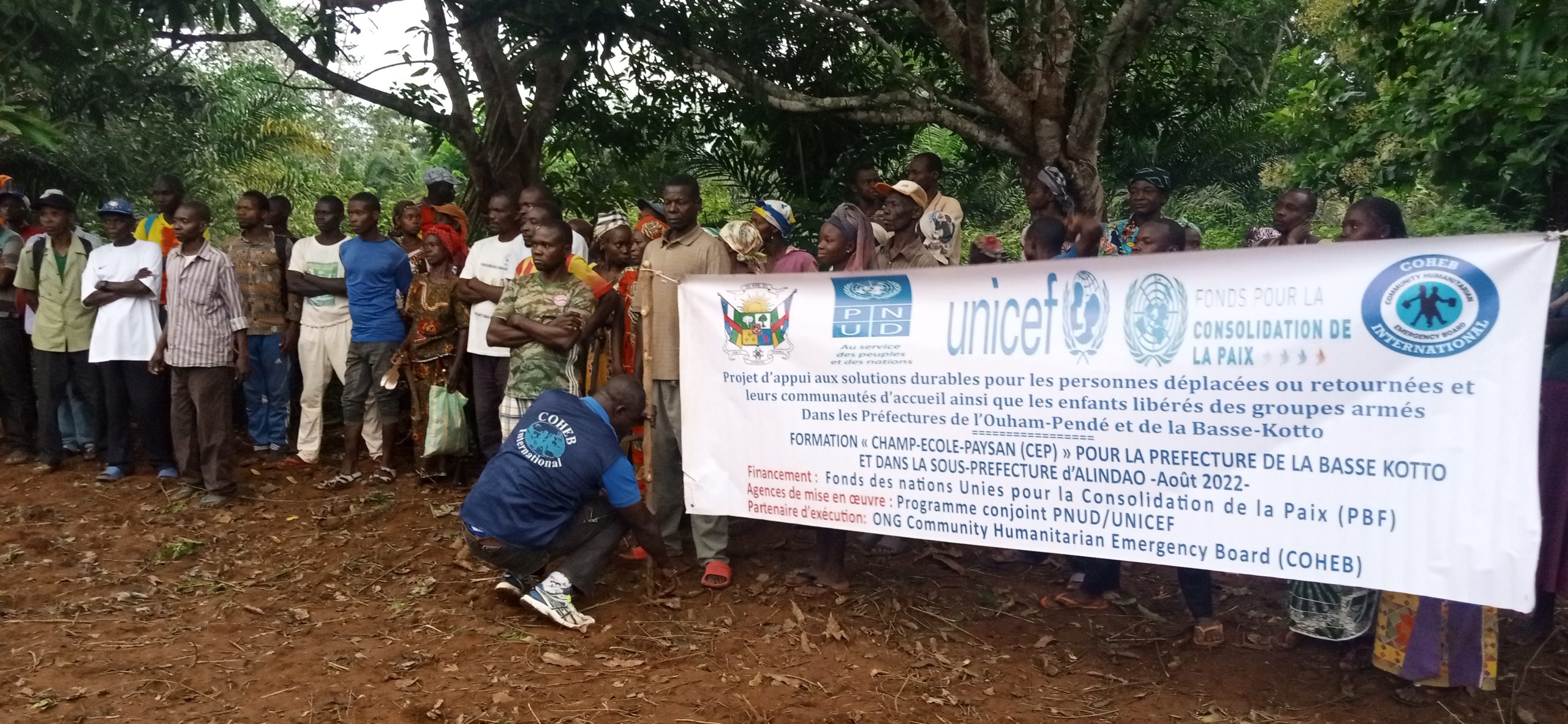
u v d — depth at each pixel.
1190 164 14.98
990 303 4.34
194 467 6.76
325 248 7.25
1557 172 6.46
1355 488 3.70
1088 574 5.05
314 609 4.99
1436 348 3.54
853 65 9.56
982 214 15.12
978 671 4.39
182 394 6.63
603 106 10.12
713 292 4.94
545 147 11.68
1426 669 3.93
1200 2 8.59
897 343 4.54
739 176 10.70
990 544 4.40
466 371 7.06
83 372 7.43
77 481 7.13
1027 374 4.27
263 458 7.61
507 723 3.84
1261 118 13.97
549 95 9.52
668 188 5.30
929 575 5.54
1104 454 4.14
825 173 10.05
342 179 17.44
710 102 9.91
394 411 7.07
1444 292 3.52
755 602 5.08
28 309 7.69
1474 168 6.97
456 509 6.48
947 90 9.45
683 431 5.03
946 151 15.87
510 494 4.67
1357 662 4.32
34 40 7.03
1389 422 3.63
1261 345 3.82
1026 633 4.81
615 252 6.21
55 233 7.25
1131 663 4.48
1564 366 4.13
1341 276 3.68
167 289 6.53
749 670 4.33
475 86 9.84
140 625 4.75
